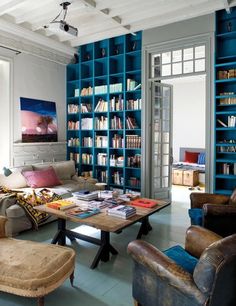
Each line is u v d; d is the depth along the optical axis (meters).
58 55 5.94
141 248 1.84
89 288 2.36
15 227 3.50
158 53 5.05
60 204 3.18
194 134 8.52
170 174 5.62
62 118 6.18
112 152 5.79
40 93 5.64
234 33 4.25
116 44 5.64
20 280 1.87
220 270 1.36
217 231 2.88
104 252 2.85
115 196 3.64
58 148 6.02
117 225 2.57
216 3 4.14
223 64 4.29
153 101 5.22
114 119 5.60
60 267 2.04
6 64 5.03
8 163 5.04
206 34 4.45
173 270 1.60
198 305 1.45
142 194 5.26
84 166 6.25
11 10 4.32
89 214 2.87
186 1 4.07
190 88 8.52
